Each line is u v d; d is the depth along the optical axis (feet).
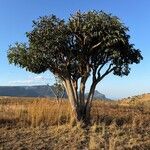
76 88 65.92
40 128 61.62
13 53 64.64
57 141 53.31
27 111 73.87
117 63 65.82
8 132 59.06
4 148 49.03
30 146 50.39
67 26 64.59
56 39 62.80
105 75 66.28
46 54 63.98
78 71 66.28
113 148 47.60
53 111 66.90
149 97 210.18
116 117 74.49
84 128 60.64
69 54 65.36
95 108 102.68
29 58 63.62
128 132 58.80
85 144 51.57
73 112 64.85
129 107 137.08
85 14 64.90
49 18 64.49
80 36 65.10
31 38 63.67
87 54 65.31
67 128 60.39
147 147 50.57
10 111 75.61
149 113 103.91
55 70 65.62
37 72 66.18
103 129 57.47
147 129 63.00
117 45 64.08
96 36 63.16
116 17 63.31
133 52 66.64
